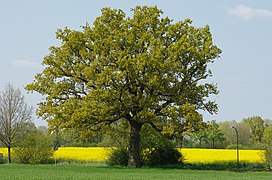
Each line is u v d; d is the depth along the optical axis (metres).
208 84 47.59
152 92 45.50
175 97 45.69
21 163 55.75
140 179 34.03
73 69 46.75
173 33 46.69
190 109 43.94
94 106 43.59
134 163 48.59
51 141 56.59
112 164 51.78
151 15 46.72
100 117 44.16
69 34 46.56
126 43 45.50
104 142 53.78
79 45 46.34
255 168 48.78
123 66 43.31
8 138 58.25
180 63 46.25
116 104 44.09
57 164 53.41
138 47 45.12
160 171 43.34
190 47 45.38
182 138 47.38
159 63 43.50
